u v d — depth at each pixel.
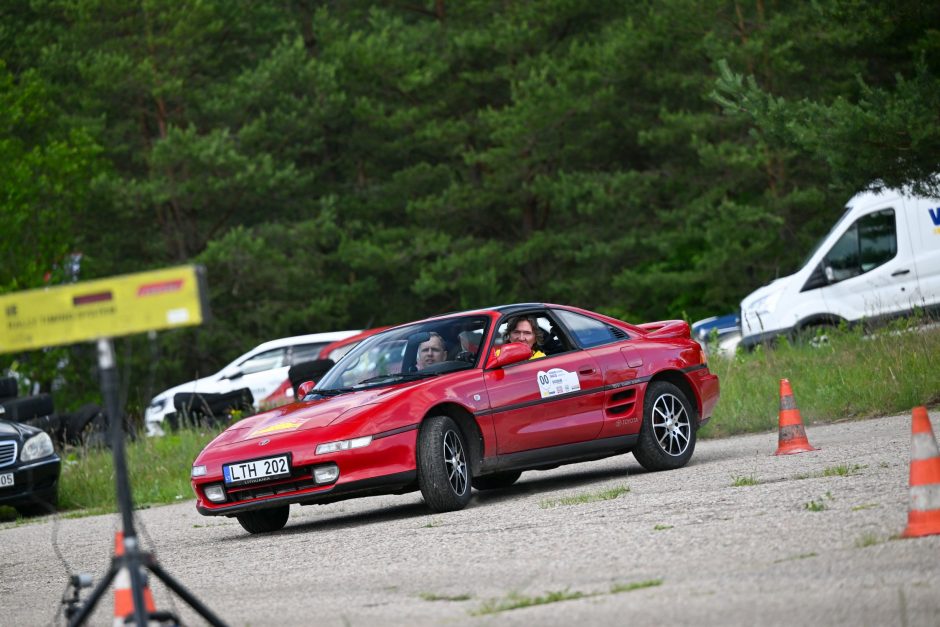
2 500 39.16
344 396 25.11
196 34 96.94
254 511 25.62
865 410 37.81
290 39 110.50
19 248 81.25
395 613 13.70
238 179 92.25
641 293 91.75
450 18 102.06
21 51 101.81
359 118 98.56
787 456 26.83
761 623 11.17
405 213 105.31
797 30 80.75
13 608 18.19
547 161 97.88
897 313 49.88
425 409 23.91
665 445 27.95
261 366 65.38
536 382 25.77
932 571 12.62
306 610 14.63
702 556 15.05
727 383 42.88
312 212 102.31
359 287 100.00
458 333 26.27
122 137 99.62
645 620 11.73
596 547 16.80
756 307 52.16
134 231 99.94
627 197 93.31
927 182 40.41
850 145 39.44
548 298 98.44
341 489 23.27
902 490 18.42
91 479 43.28
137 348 93.81
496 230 104.31
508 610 13.06
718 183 92.00
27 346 10.34
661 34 89.94
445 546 18.83
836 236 51.00
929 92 39.22
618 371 27.28
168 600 16.80
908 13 43.28
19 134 95.06
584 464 33.47
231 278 96.31
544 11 96.56
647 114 96.62
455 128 97.12
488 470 24.84
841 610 11.38
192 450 45.31
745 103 41.91
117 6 96.31
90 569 22.30
